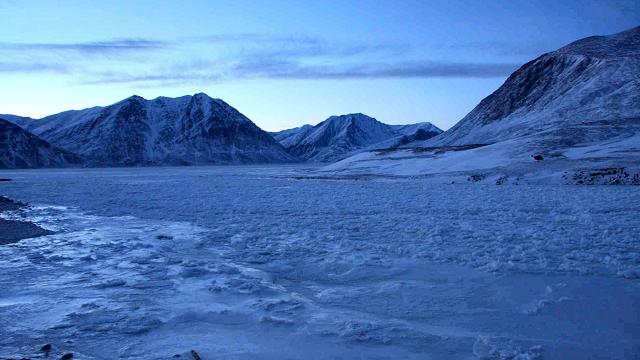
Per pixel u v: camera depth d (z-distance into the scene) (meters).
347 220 20.34
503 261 12.41
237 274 11.79
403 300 9.60
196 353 7.02
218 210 24.88
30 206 28.19
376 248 14.41
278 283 11.16
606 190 31.62
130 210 25.55
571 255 12.70
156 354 7.17
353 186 41.53
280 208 25.30
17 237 16.98
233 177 67.94
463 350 7.25
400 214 22.14
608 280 10.52
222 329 8.19
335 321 8.45
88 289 10.49
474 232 16.72
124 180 61.44
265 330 8.12
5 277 11.46
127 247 15.06
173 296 10.04
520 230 16.81
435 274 11.44
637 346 7.29
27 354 7.11
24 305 9.36
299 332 8.01
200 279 11.35
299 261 13.08
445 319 8.55
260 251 14.38
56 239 16.58
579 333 7.80
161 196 33.97
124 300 9.74
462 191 33.78
